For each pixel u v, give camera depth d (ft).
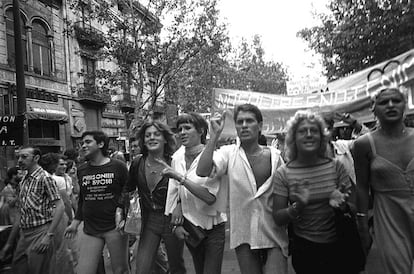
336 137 22.43
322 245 10.03
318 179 10.05
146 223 14.69
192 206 12.61
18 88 31.53
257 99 26.16
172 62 59.26
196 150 13.37
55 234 17.19
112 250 15.05
